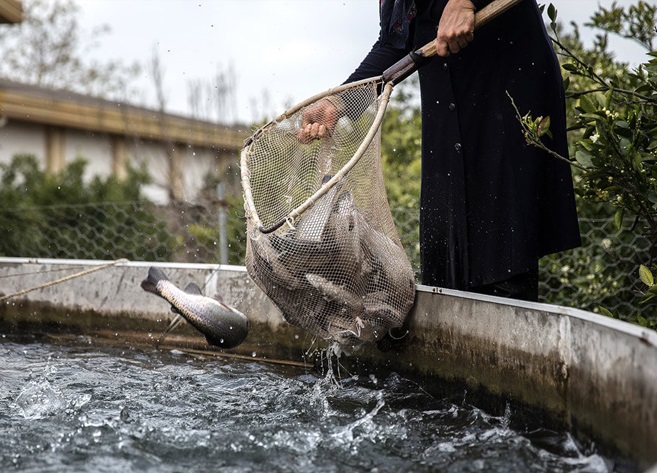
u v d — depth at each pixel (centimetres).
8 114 1212
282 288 297
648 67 304
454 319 305
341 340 306
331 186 268
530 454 238
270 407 299
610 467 216
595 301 400
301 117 319
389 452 246
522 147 308
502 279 311
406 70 304
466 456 240
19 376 348
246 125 1000
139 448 252
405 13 326
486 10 286
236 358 389
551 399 254
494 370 283
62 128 1356
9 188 845
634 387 202
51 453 248
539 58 310
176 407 299
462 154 318
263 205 314
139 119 1231
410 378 330
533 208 308
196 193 963
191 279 410
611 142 297
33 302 454
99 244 698
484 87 314
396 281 307
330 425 275
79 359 384
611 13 365
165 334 413
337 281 291
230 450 250
